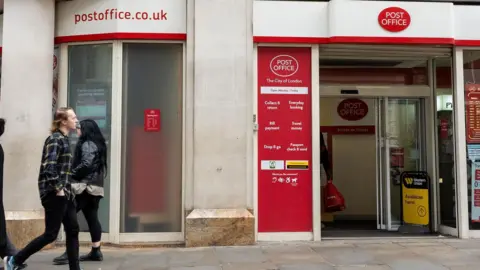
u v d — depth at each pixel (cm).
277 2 724
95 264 593
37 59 713
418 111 870
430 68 840
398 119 873
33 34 712
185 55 728
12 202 695
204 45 709
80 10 736
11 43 711
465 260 609
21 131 701
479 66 765
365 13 726
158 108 733
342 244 709
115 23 719
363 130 1023
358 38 723
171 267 578
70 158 505
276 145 731
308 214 731
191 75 714
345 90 850
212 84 707
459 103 755
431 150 835
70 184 508
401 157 870
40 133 710
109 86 737
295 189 731
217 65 709
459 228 757
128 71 734
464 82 759
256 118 730
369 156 1020
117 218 714
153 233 720
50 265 591
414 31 732
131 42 730
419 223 826
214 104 706
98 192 596
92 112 741
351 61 831
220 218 693
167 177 729
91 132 600
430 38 732
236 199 704
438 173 826
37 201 705
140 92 733
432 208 830
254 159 724
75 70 750
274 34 722
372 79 857
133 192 725
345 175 1023
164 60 738
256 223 721
